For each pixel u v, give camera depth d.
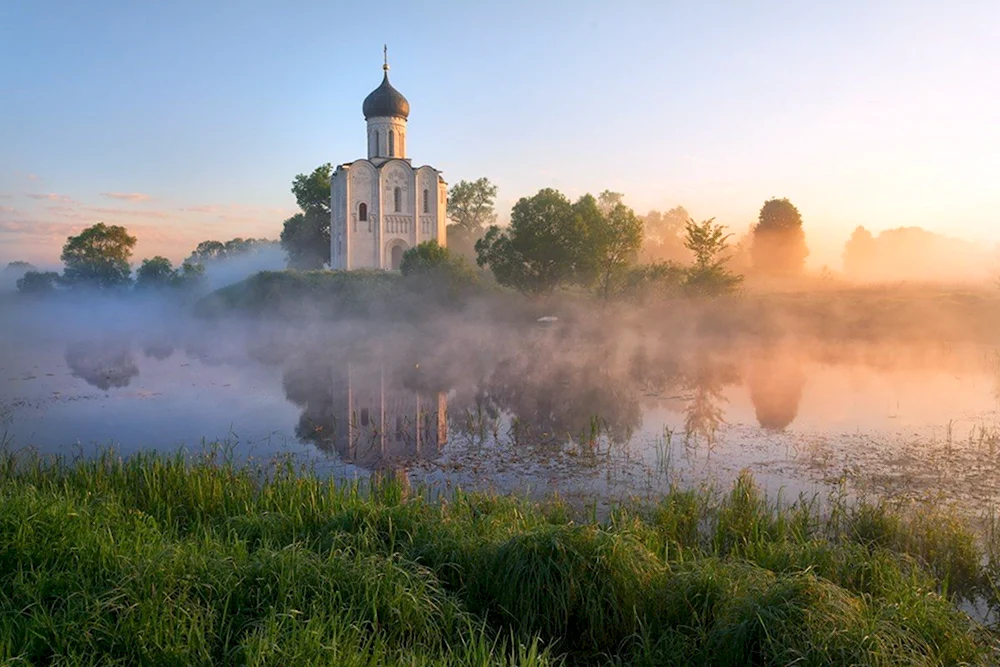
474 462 15.44
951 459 14.88
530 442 17.38
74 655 5.96
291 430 19.03
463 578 8.19
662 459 15.26
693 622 7.33
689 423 19.05
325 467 15.16
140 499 11.49
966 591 8.93
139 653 6.18
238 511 10.80
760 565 8.61
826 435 17.23
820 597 6.80
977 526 10.99
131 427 19.31
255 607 7.04
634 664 6.97
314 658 5.95
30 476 12.35
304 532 9.48
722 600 7.37
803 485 13.31
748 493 11.22
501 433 18.52
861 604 6.95
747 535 10.11
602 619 7.40
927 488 12.98
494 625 7.61
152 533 9.02
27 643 6.16
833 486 13.20
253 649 6.00
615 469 14.60
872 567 8.35
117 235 81.88
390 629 6.86
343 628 6.43
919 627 6.76
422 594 7.30
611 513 10.05
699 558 9.04
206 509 11.12
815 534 10.10
